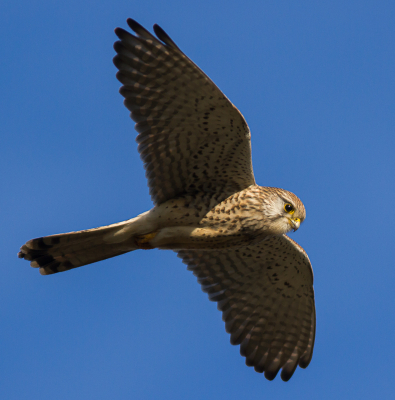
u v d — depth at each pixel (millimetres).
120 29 11109
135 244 12391
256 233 12383
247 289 14891
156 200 12273
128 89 11453
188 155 12039
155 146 11867
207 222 12234
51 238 12273
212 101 11219
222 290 14922
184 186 12367
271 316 14992
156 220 12180
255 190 12383
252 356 14961
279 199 12570
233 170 12195
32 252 12484
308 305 14695
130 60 11258
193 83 11117
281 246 13836
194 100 11328
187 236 12281
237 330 15023
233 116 11336
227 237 12312
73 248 12484
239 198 12266
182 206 12242
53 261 12672
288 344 14961
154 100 11516
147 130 11727
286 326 14953
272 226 12414
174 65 11055
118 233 12211
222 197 12312
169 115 11602
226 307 14977
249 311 15000
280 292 14773
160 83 11336
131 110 11586
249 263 14453
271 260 14250
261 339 15023
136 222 12172
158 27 10781
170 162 12078
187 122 11625
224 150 11898
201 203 12273
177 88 11289
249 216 12188
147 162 11961
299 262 14062
